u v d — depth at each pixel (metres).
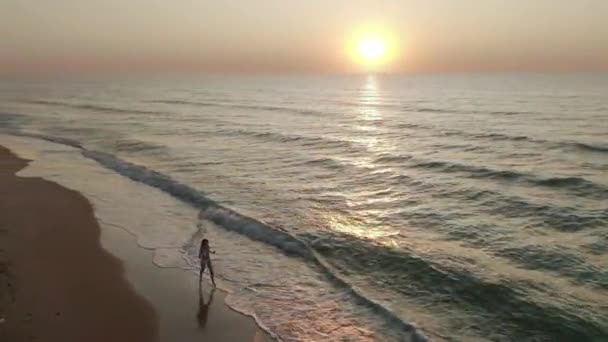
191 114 62.28
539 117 51.22
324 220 18.62
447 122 49.44
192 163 29.78
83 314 11.47
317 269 14.41
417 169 27.30
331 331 11.02
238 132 43.88
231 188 23.48
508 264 14.36
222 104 79.50
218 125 49.56
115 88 146.75
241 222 18.28
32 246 16.14
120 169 28.81
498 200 20.80
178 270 14.35
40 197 22.55
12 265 14.28
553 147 32.66
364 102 83.50
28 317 11.15
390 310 11.77
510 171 25.44
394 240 16.39
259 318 11.55
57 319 11.15
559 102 71.62
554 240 16.20
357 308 12.05
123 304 12.06
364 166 28.41
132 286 13.15
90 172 28.41
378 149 33.97
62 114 64.44
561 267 14.05
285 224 18.19
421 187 23.33
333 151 33.72
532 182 23.52
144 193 23.42
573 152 30.83
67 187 24.53
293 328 11.12
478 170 26.23
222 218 19.00
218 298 12.58
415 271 13.97
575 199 20.55
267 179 25.42
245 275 14.03
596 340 10.36
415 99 89.75
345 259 15.05
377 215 19.22
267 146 36.12
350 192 22.72
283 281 13.64
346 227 17.80
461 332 10.82
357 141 37.81
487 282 13.07
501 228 17.47
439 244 16.00
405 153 32.06
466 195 21.73
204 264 13.35
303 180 25.17
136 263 14.84
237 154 32.84
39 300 12.08
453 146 34.44
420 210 19.80
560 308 11.66
